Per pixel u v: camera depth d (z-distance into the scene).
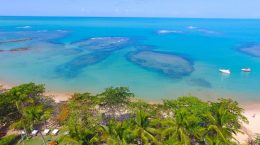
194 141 30.08
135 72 67.38
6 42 114.69
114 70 68.94
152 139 27.28
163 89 54.78
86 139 27.02
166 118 30.55
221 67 74.62
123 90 36.62
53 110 38.19
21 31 168.00
